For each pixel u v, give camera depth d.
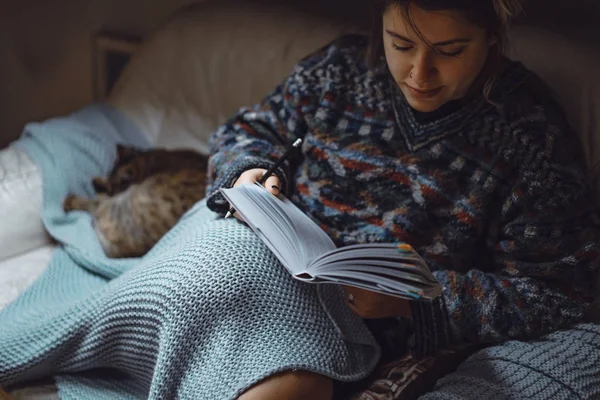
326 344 1.01
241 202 1.05
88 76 2.38
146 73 1.84
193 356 0.98
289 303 1.00
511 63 1.16
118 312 1.05
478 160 1.12
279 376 0.94
